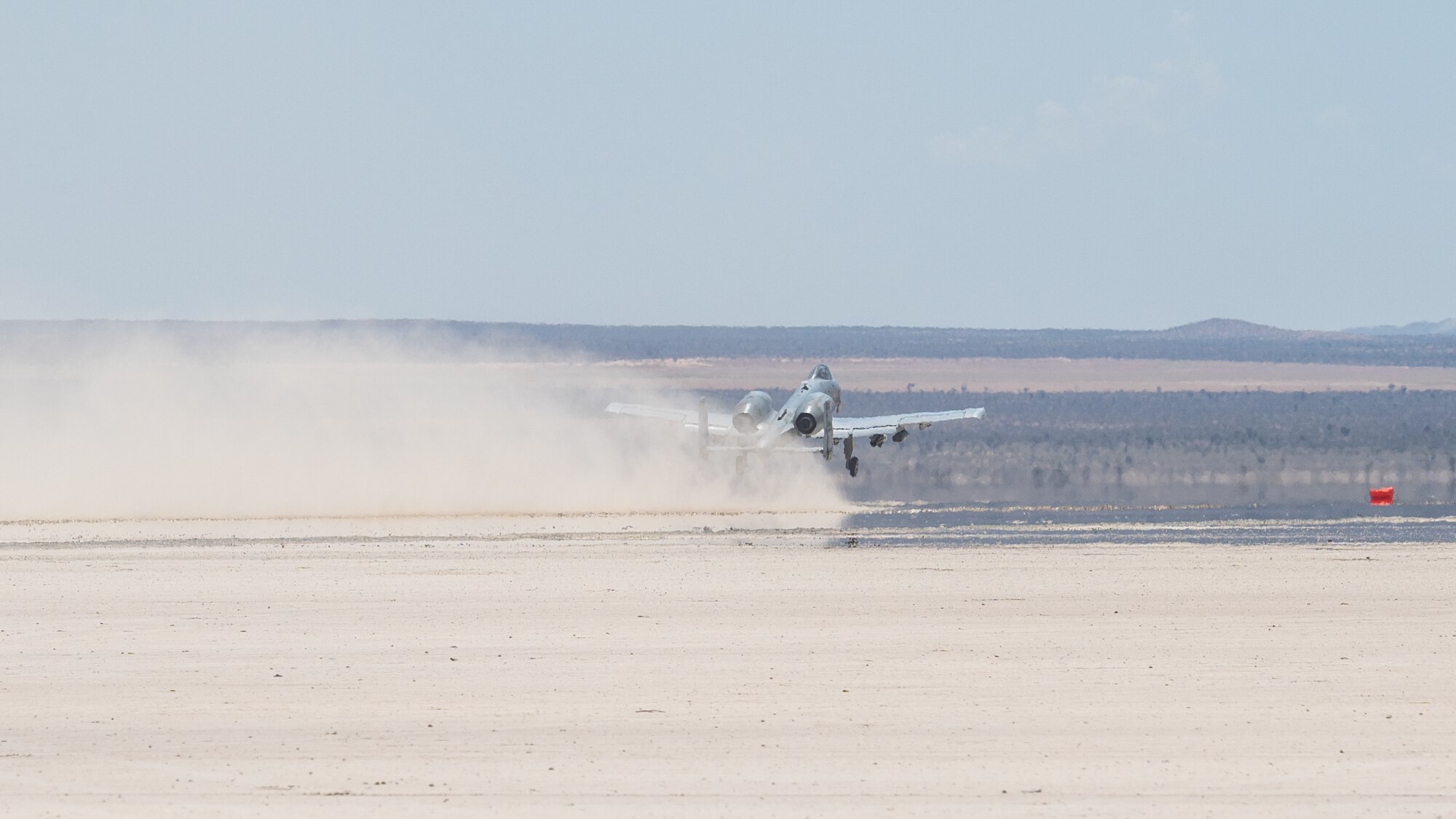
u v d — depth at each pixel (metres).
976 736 70.00
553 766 65.44
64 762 66.31
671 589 112.25
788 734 70.56
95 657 88.06
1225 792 61.16
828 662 86.12
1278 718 73.06
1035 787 61.94
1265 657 87.25
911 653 88.69
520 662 86.50
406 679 82.19
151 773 64.56
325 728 72.06
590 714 74.44
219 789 62.22
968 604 105.62
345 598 108.25
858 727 71.81
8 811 59.28
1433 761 65.62
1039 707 75.44
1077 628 96.56
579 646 90.88
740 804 59.81
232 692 79.44
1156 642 91.62
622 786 62.47
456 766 65.56
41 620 99.69
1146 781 62.69
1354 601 106.25
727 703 76.62
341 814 58.88
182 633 95.19
